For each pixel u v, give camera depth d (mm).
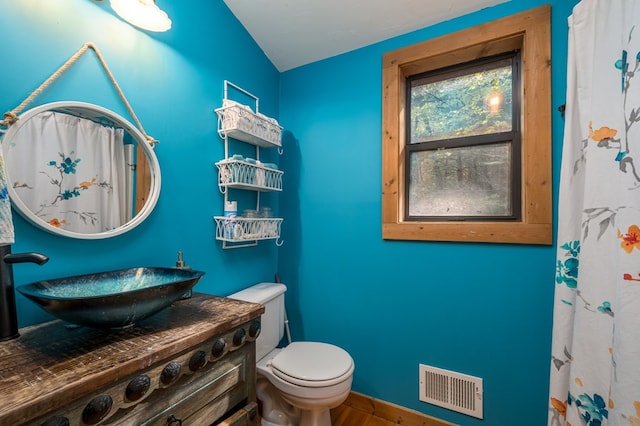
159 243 1259
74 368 613
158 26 1174
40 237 914
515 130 1499
